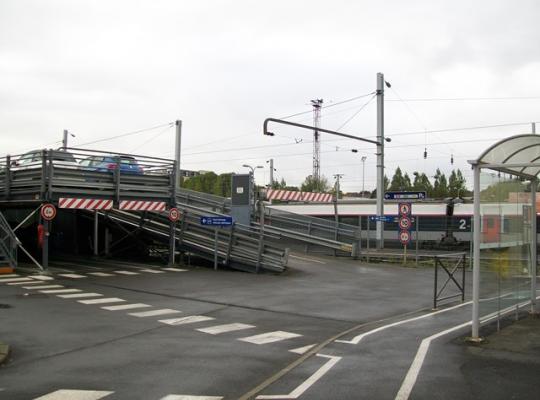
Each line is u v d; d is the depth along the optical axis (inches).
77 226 1149.7
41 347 347.9
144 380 271.0
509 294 402.0
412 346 343.6
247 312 501.0
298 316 483.5
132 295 599.2
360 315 491.5
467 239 1365.7
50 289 634.8
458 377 268.1
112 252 1083.9
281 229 1231.5
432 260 1084.5
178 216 952.9
